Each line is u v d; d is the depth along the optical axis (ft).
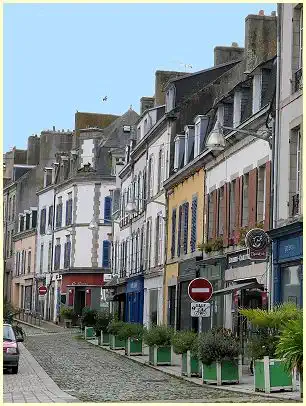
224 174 106.22
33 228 274.36
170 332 92.07
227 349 67.62
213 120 117.39
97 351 121.39
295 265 78.38
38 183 282.36
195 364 75.36
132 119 240.53
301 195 77.46
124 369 87.76
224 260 103.60
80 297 230.27
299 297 76.48
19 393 61.57
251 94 100.53
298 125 79.05
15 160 314.96
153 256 152.66
